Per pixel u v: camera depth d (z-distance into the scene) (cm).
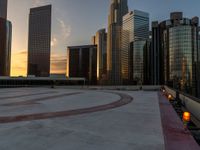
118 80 17700
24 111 935
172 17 11375
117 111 941
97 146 446
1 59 16538
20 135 532
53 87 4181
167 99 1470
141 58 13688
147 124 662
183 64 9938
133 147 440
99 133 552
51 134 542
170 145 452
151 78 12338
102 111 941
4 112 906
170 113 870
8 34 17225
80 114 858
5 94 1998
